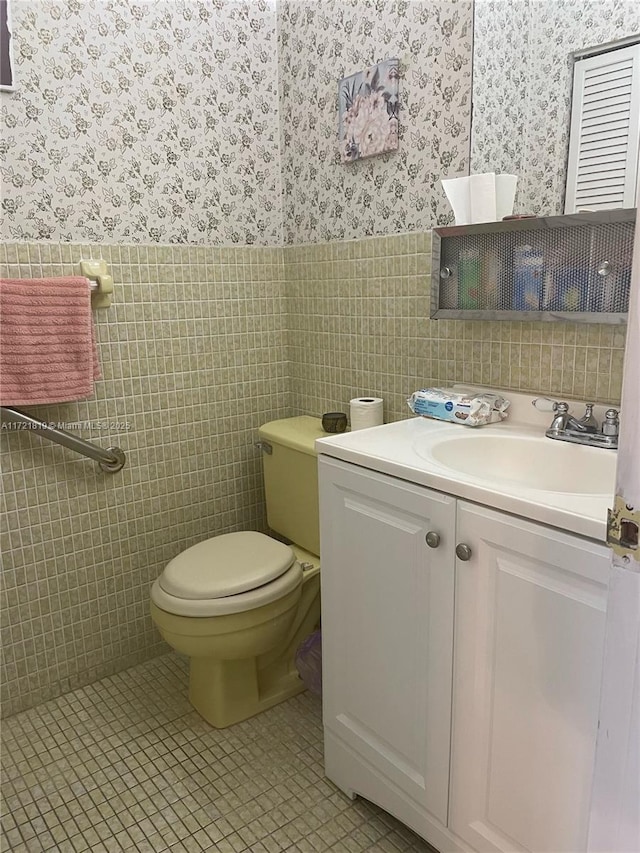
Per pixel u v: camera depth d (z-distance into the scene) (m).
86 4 1.64
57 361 1.62
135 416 1.89
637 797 0.77
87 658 1.91
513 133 1.44
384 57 1.66
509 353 1.49
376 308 1.81
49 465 1.76
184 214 1.90
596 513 0.91
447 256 1.48
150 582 2.00
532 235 1.31
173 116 1.83
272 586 1.61
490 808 1.13
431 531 1.13
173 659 2.05
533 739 1.03
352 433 1.42
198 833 1.39
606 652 0.78
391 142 1.67
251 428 2.14
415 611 1.20
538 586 0.98
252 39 1.95
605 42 1.29
